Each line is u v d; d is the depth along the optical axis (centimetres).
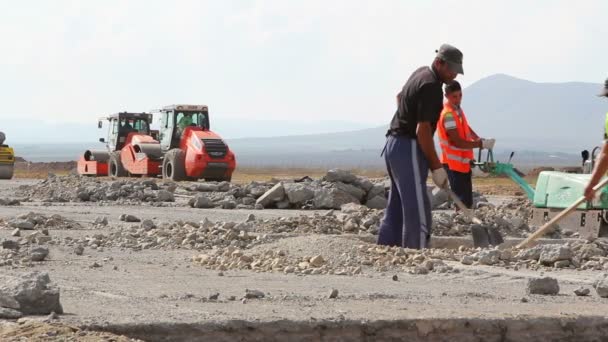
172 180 5078
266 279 1311
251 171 13612
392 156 1644
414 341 991
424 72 1628
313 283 1277
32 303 926
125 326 895
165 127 5406
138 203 3322
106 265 1423
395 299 1144
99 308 991
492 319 1020
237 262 1455
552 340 1035
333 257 1507
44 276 962
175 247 1712
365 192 3338
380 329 981
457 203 1698
